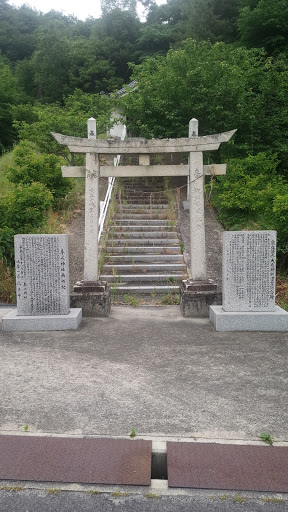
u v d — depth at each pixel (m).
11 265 8.20
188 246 9.88
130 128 13.76
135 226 10.64
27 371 4.21
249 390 3.77
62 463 2.67
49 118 14.14
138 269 8.95
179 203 12.41
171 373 4.16
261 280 5.82
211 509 2.38
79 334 5.56
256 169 11.27
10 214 8.25
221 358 4.59
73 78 27.64
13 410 3.36
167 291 8.06
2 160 15.47
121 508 2.38
